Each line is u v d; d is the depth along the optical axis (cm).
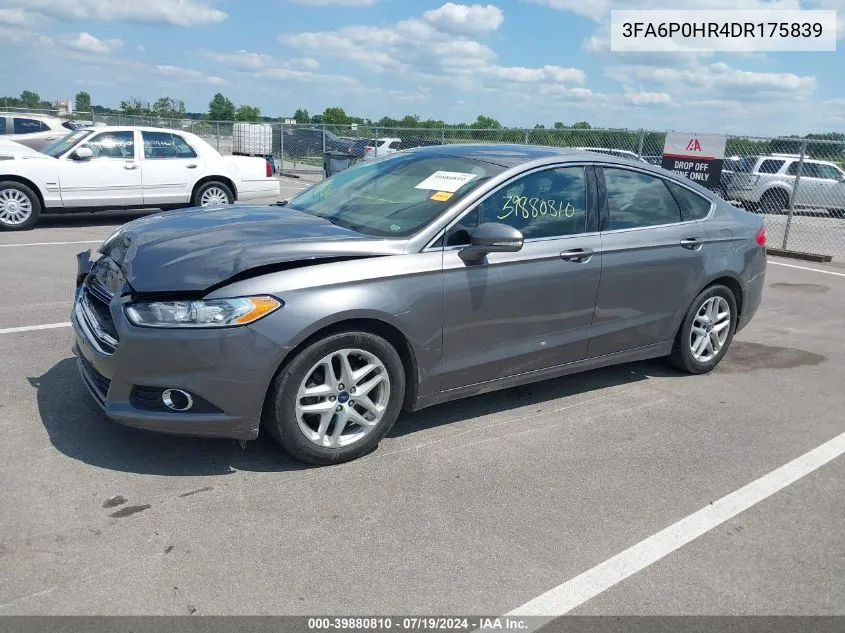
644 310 502
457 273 401
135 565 288
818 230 1633
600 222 474
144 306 343
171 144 1234
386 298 375
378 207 435
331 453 377
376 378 385
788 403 512
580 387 524
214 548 302
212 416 349
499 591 286
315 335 361
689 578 301
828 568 314
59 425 405
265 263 354
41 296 688
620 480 383
